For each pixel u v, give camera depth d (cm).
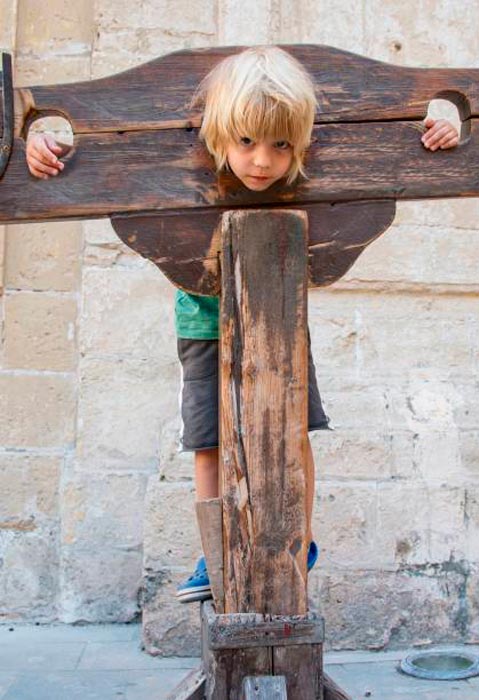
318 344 427
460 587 399
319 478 403
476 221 440
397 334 431
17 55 459
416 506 401
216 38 452
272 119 236
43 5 461
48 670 371
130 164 260
